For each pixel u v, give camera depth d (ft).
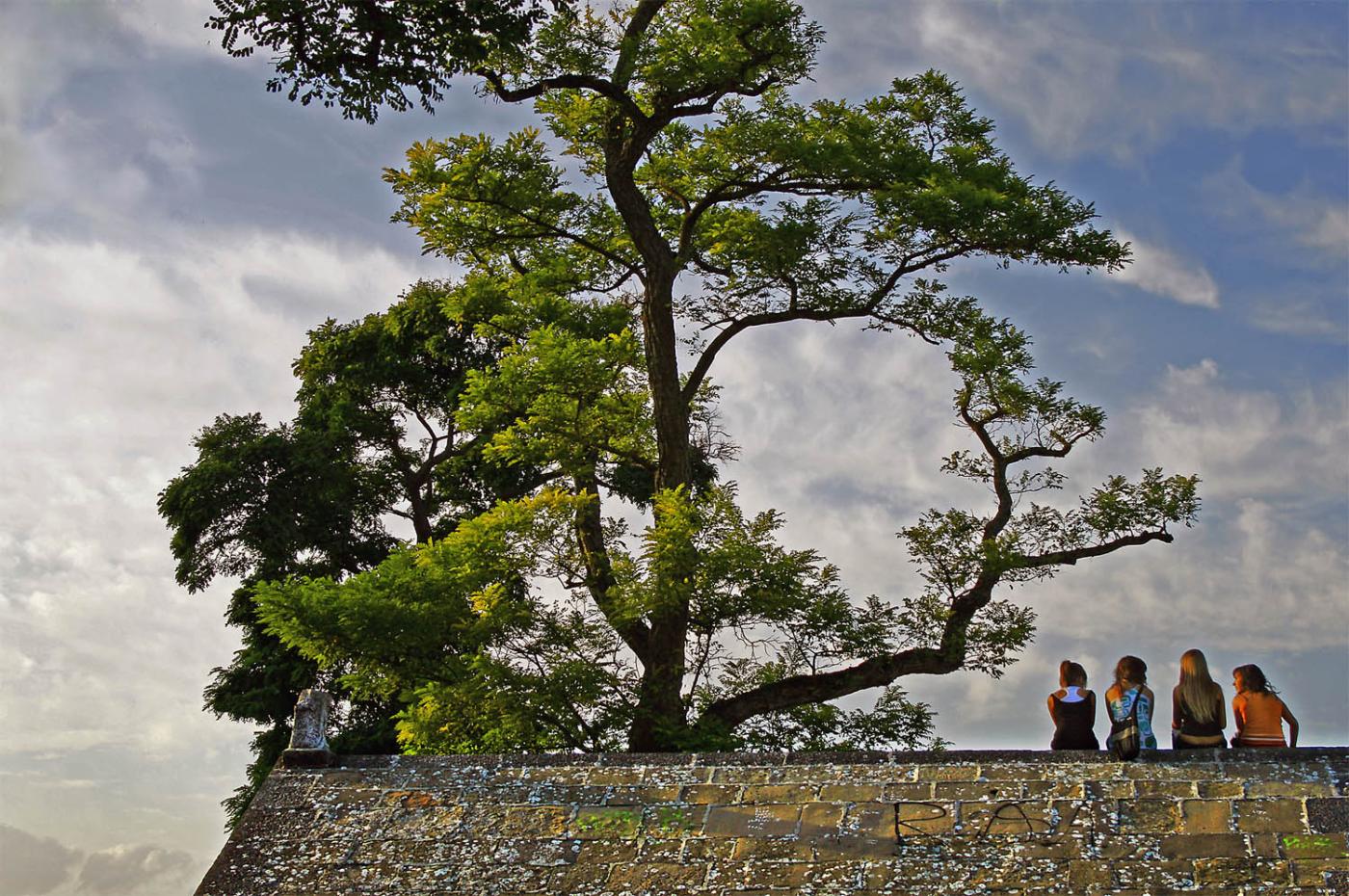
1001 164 84.33
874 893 33.40
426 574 72.69
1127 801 35.29
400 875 35.91
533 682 72.28
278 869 36.45
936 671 79.30
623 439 77.92
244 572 114.01
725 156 81.46
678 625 74.79
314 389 126.52
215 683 110.11
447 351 120.16
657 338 79.41
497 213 81.00
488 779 39.47
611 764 39.70
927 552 81.56
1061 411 84.17
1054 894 32.63
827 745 78.64
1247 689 39.63
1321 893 31.55
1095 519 80.74
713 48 75.97
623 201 78.84
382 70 57.36
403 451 124.36
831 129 82.53
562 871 35.42
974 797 36.27
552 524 75.25
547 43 76.18
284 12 55.31
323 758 40.75
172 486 112.47
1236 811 34.37
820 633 78.48
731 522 73.41
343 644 71.05
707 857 35.32
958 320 86.69
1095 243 80.18
